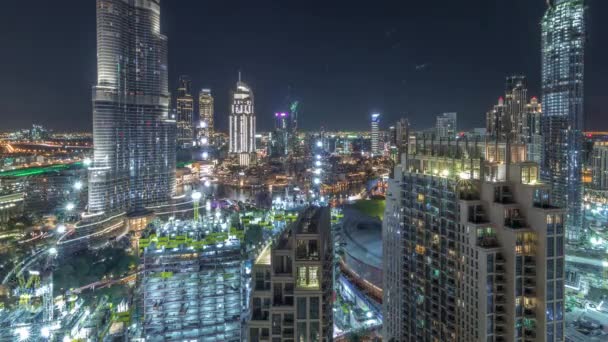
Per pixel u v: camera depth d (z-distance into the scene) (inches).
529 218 4520.2
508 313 4507.9
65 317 6889.8
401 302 6427.2
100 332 6958.7
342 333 7839.6
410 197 6023.6
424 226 5693.9
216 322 6565.0
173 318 6496.1
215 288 6707.7
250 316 4419.3
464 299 4899.1
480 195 4945.9
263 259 4724.4
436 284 5442.9
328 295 4596.5
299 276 4269.2
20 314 6535.4
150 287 6614.2
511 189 4773.6
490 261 4532.5
